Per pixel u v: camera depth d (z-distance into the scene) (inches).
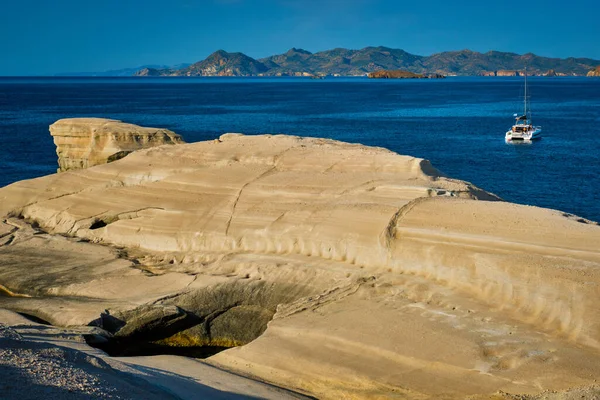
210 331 790.5
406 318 669.3
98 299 835.4
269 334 701.9
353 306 714.8
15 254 1000.2
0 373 405.7
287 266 835.4
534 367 565.9
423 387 571.2
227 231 946.1
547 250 677.9
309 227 877.8
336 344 654.5
